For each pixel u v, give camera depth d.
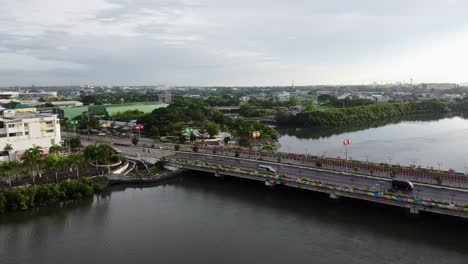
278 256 106.31
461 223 123.56
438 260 102.12
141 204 150.62
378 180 152.25
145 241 116.56
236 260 104.44
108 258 106.62
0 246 114.12
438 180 144.00
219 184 178.38
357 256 105.56
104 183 170.62
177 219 134.00
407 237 115.50
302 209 141.75
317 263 102.19
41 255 108.69
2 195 137.38
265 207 145.12
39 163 162.38
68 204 150.00
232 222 130.75
